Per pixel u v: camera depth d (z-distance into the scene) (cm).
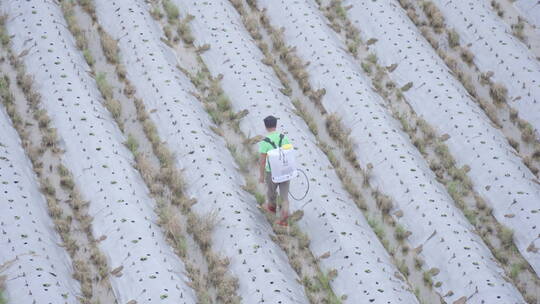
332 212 1759
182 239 1664
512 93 2244
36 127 1928
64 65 2106
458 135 2066
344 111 2117
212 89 2162
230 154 1958
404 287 1612
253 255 1619
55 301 1435
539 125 2128
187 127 1962
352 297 1573
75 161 1839
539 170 1997
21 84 2050
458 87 2233
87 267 1576
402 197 1855
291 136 1973
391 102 2208
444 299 1614
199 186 1809
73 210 1722
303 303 1541
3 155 1770
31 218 1633
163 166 1880
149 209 1748
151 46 2231
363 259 1647
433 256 1706
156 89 2086
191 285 1561
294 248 1702
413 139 2064
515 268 1681
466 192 1920
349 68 2250
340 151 2014
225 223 1697
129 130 1991
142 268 1557
